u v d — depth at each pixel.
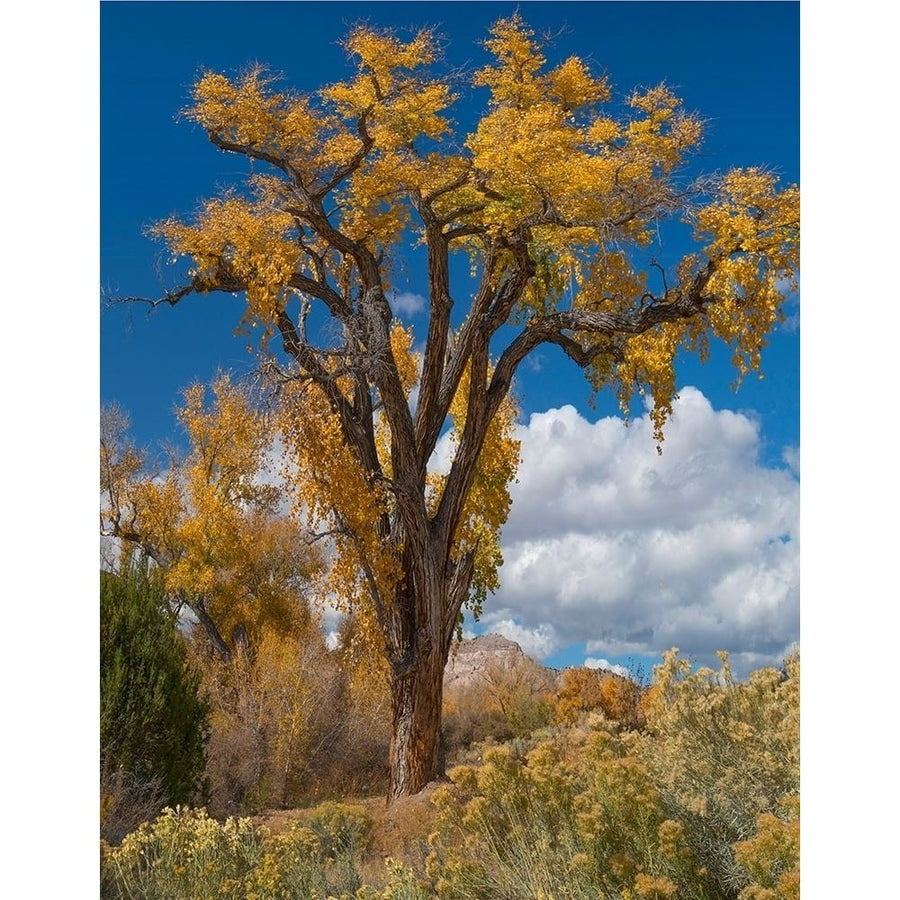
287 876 5.96
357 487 12.94
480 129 13.29
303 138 12.99
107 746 10.44
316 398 12.98
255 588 26.05
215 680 20.44
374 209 14.54
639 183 13.02
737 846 3.74
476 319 14.84
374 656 15.59
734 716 4.86
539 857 4.39
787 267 12.45
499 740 22.20
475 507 16.91
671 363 14.45
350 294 14.63
